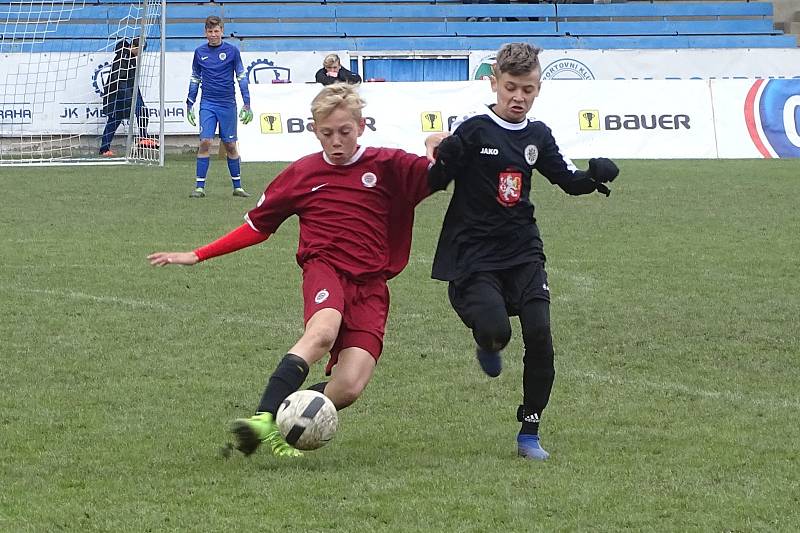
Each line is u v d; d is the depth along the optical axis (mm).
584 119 39156
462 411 11797
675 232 23953
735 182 32219
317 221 9984
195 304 16859
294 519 8336
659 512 8531
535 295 10062
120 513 8477
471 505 8641
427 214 26703
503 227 10133
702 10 49156
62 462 9852
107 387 12539
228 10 46656
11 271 19109
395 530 8102
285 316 16188
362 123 9992
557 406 11961
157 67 40594
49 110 40125
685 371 13492
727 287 18344
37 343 14500
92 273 19016
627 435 10859
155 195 29016
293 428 8992
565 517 8406
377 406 11945
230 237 10117
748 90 39875
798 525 8266
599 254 21281
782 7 52656
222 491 9000
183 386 12633
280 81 42688
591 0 51531
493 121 10148
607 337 15109
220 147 38812
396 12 47531
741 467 9742
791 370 13562
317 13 47156
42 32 43344
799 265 20297
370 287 9984
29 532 8078
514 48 10070
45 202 27500
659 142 39375
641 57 44031
